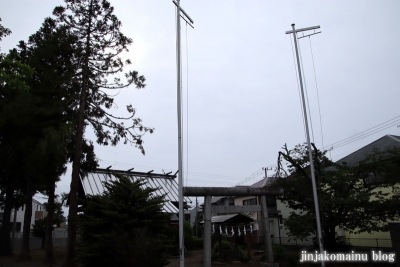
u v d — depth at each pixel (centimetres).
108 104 1894
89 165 2088
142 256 1123
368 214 1575
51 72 1772
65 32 1827
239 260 1973
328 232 1684
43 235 3628
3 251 2547
